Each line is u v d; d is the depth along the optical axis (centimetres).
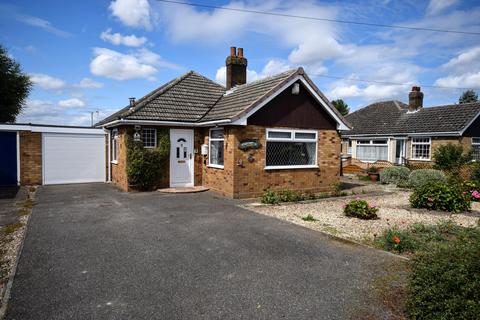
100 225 795
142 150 1321
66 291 447
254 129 1222
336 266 538
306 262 555
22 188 1446
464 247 404
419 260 416
